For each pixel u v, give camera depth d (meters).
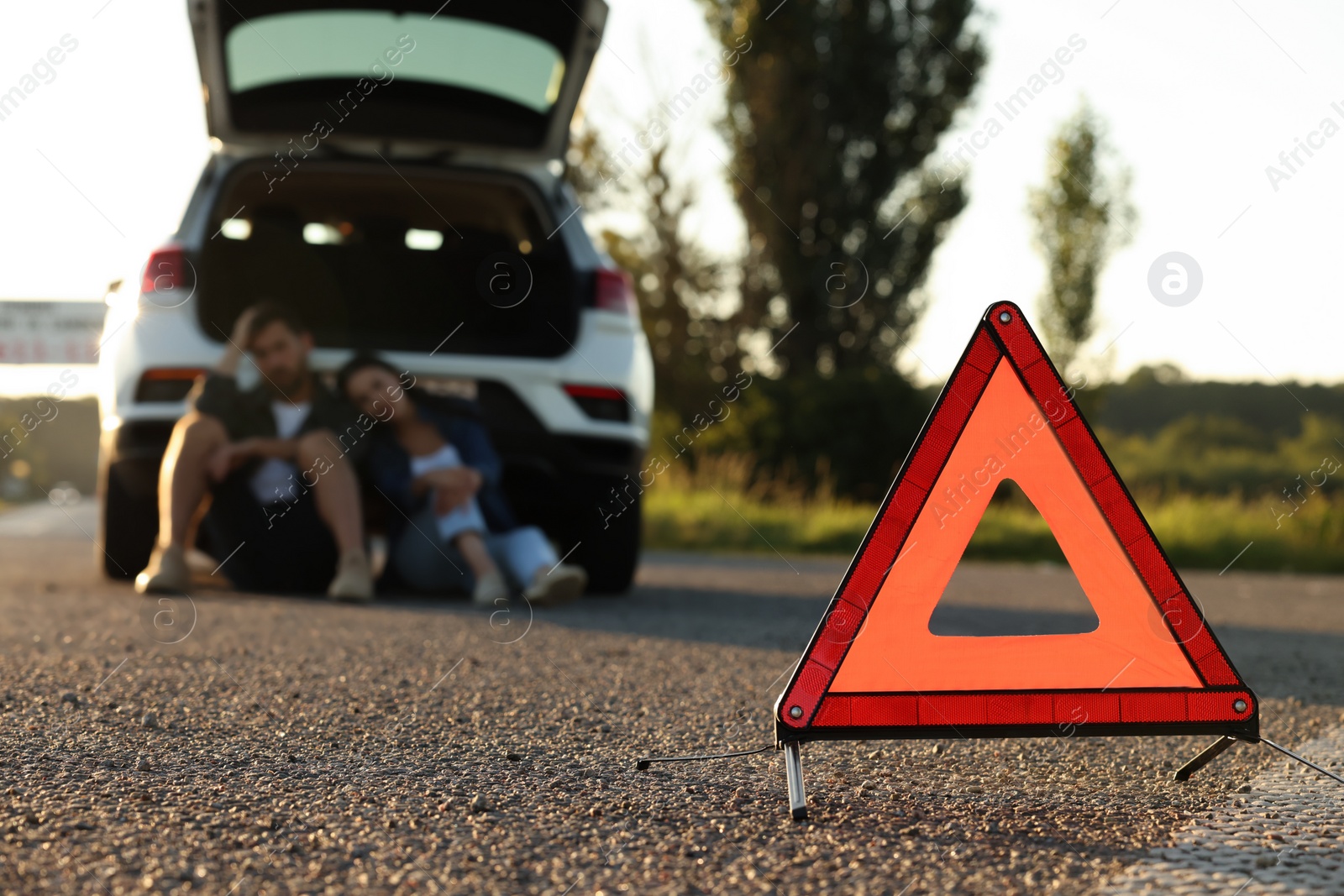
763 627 3.76
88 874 1.33
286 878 1.34
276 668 2.75
